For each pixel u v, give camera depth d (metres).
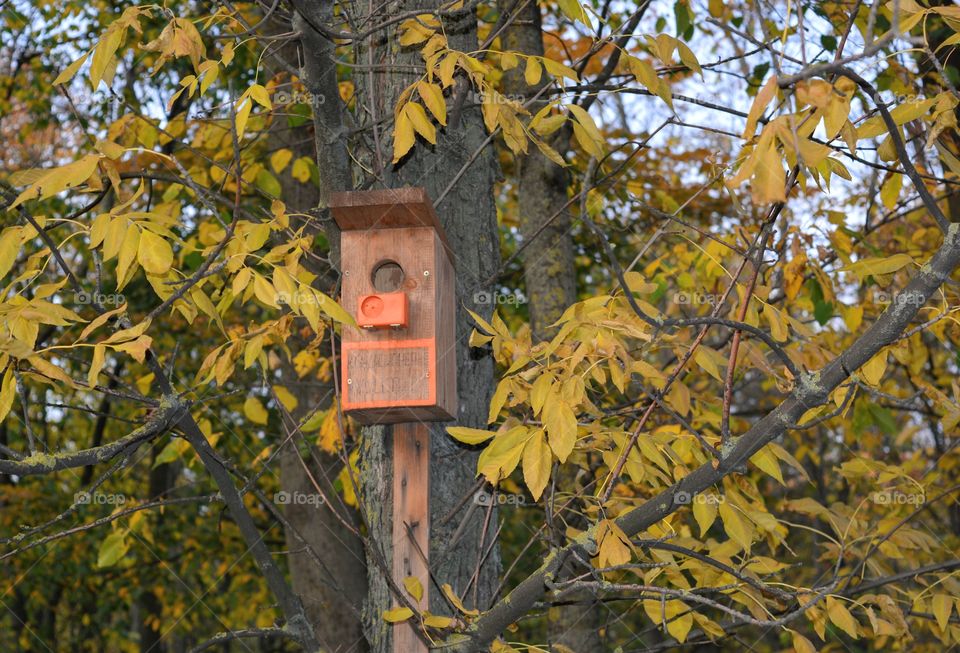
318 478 10.03
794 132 3.38
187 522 20.56
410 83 6.18
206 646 5.25
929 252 9.23
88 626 23.97
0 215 7.71
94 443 21.44
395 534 5.41
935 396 5.29
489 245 6.18
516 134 4.87
